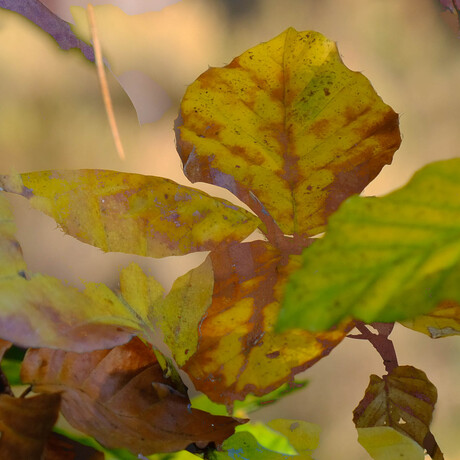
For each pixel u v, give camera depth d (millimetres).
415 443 453
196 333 458
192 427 444
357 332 520
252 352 460
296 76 470
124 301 452
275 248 464
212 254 463
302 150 469
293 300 376
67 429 439
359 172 469
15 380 448
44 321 435
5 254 438
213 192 535
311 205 468
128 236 467
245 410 469
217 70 470
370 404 466
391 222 386
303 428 466
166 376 448
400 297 378
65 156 545
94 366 444
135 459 438
